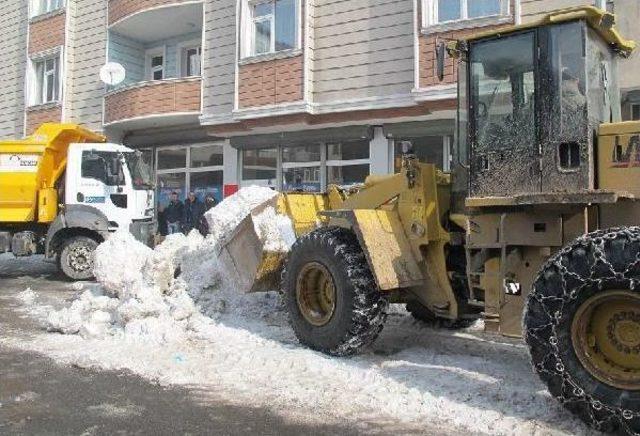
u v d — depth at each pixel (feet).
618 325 12.89
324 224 23.58
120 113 54.08
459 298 18.99
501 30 16.19
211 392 16.08
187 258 28.22
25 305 29.63
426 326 23.93
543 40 15.51
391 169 43.09
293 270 20.13
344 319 18.47
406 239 19.26
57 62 62.80
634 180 14.24
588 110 14.79
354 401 15.26
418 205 19.06
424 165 19.12
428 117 40.81
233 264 23.97
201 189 54.54
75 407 14.90
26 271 44.09
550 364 13.21
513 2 36.11
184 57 59.98
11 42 67.56
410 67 40.40
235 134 50.01
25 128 64.80
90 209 39.50
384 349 20.35
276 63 45.39
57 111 61.77
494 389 15.64
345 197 23.86
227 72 49.01
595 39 15.89
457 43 17.02
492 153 16.22
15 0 67.41
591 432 12.97
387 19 41.45
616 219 14.62
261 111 45.70
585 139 14.69
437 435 13.21
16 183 40.37
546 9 35.40
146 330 21.66
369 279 18.51
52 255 39.45
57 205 41.19
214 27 49.98
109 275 25.46
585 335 13.12
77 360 18.95
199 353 19.85
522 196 14.71
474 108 16.69
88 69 60.49
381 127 43.34
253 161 50.67
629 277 12.25
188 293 25.93
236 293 25.25
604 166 14.67
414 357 19.22
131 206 40.37
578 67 14.97
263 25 46.88
